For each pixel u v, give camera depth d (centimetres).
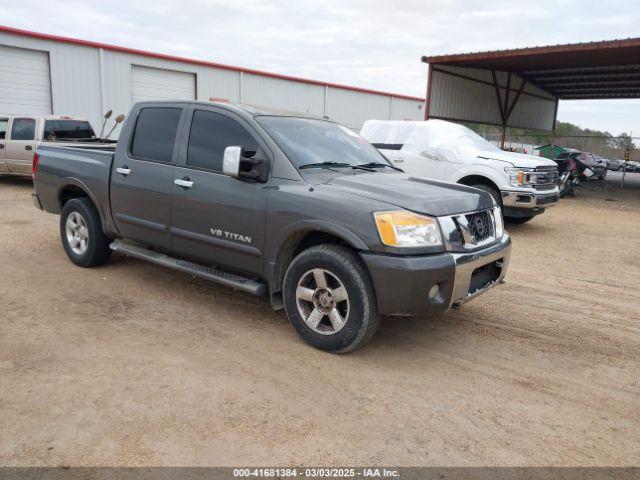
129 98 1994
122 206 537
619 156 3027
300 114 514
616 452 299
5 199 1142
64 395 334
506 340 457
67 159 602
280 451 286
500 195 951
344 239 379
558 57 1811
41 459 272
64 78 1802
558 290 616
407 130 1109
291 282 416
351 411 329
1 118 1359
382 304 371
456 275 377
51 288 541
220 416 317
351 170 462
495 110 2398
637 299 592
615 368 409
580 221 1171
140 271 607
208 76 2227
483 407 342
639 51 1592
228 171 416
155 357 392
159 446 286
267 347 417
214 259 469
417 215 373
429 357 414
